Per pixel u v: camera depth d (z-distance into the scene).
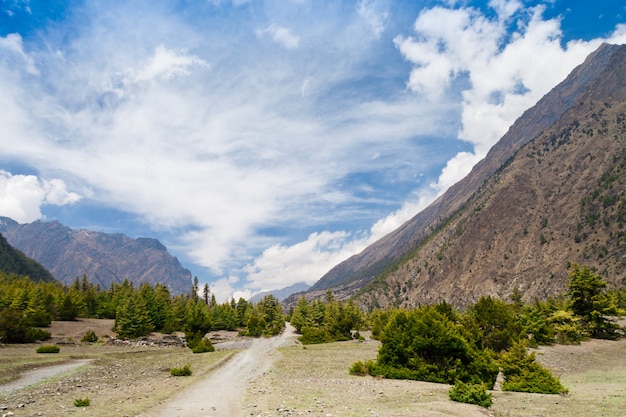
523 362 25.83
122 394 19.39
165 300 115.50
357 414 14.62
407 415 14.42
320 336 74.69
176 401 17.88
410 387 22.66
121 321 76.25
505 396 21.84
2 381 23.53
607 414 16.42
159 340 70.88
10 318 53.22
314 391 20.80
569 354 49.62
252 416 14.34
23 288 95.69
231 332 111.50
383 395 19.62
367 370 29.36
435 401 17.97
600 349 54.50
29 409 15.24
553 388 23.61
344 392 20.55
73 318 97.44
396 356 28.17
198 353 50.09
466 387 18.42
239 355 46.94
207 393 20.25
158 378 26.39
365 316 126.31
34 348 49.19
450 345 26.36
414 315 29.28
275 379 26.20
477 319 40.38
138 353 48.12
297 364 36.88
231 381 25.31
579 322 68.19
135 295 99.50
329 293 138.12
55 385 21.97
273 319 130.75
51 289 106.94
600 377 34.59
